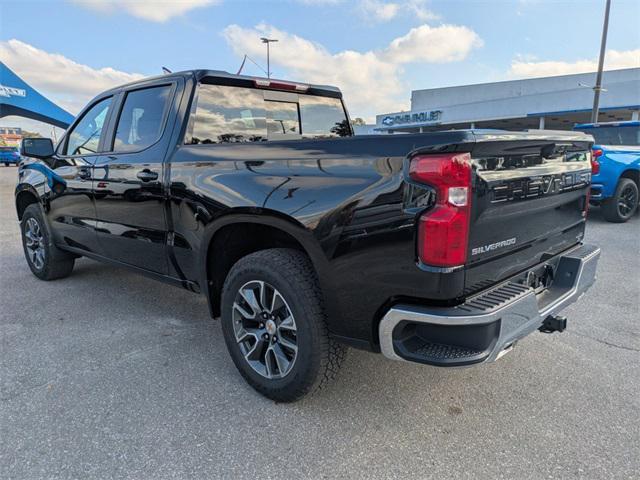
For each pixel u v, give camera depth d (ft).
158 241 10.37
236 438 7.39
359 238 6.68
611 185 24.29
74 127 13.52
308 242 7.25
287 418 7.93
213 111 10.25
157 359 10.10
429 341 6.53
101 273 16.76
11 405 8.28
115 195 11.24
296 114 12.25
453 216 5.94
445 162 5.88
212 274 9.45
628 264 17.22
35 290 14.84
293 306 7.66
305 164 7.44
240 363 8.80
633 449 7.07
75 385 8.98
